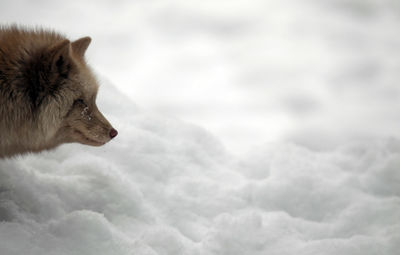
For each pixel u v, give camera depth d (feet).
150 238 37.37
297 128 148.05
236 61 223.71
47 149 40.70
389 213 45.55
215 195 46.75
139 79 192.34
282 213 45.24
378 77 201.87
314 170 51.90
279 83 197.67
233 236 39.60
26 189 39.32
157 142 50.62
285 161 52.31
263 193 47.78
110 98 55.36
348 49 235.61
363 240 40.09
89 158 45.52
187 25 269.44
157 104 170.60
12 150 38.81
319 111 167.73
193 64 216.74
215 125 150.51
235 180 50.62
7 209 36.11
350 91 188.65
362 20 273.95
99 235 35.19
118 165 47.03
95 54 210.18
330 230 44.14
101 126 40.42
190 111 165.37
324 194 48.57
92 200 41.04
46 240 33.65
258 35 259.80
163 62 214.90
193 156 51.90
